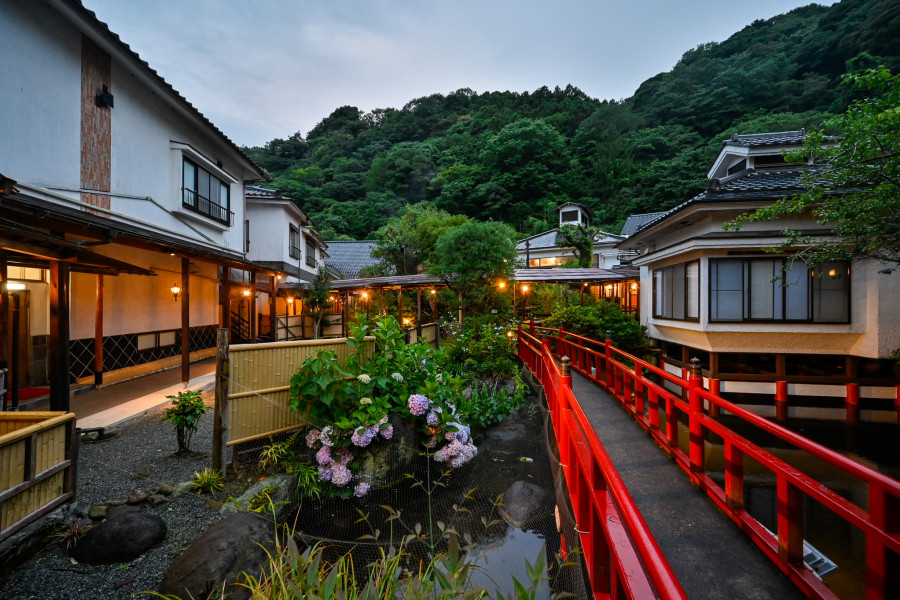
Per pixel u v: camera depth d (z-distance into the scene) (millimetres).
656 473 3930
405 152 53031
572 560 2477
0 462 2551
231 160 13031
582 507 2256
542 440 5273
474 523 3365
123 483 3969
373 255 26891
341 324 19750
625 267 18562
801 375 8570
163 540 3121
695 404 3707
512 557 2928
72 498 3205
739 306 8469
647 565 1076
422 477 4129
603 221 38156
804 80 41281
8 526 2596
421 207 40469
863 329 7875
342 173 52438
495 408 5891
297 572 1812
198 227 11336
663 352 11633
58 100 6922
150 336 10203
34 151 6539
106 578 2730
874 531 1810
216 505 3586
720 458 5715
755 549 2688
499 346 9336
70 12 6793
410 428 4336
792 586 2316
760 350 8586
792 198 6215
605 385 7527
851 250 6238
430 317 18578
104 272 7031
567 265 25703
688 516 3121
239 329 16328
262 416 4289
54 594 2582
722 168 12883
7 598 2547
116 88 8195
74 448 3209
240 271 14836
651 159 44000
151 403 6750
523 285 15414
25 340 7512
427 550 3088
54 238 4430
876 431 7516
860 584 3211
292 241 18281
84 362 8180
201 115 10312
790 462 6023
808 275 8188
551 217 38594
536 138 43344
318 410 4121
